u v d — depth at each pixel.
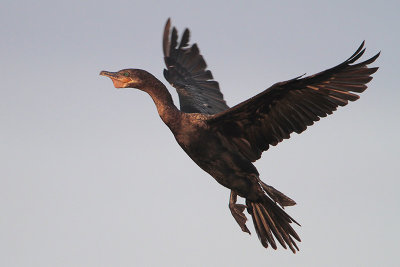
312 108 11.04
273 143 11.65
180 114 12.02
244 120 11.57
